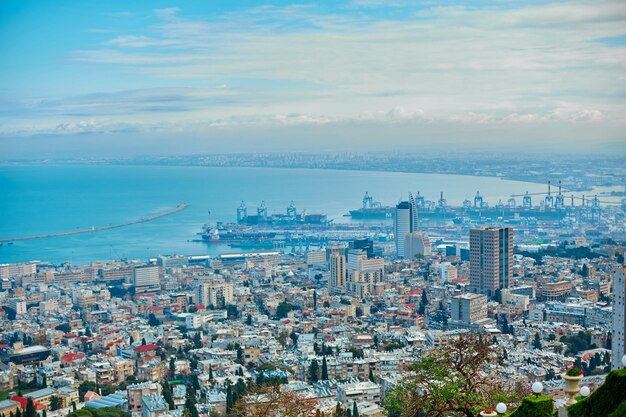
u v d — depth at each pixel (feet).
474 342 442.91
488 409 315.58
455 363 370.32
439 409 356.79
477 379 370.73
